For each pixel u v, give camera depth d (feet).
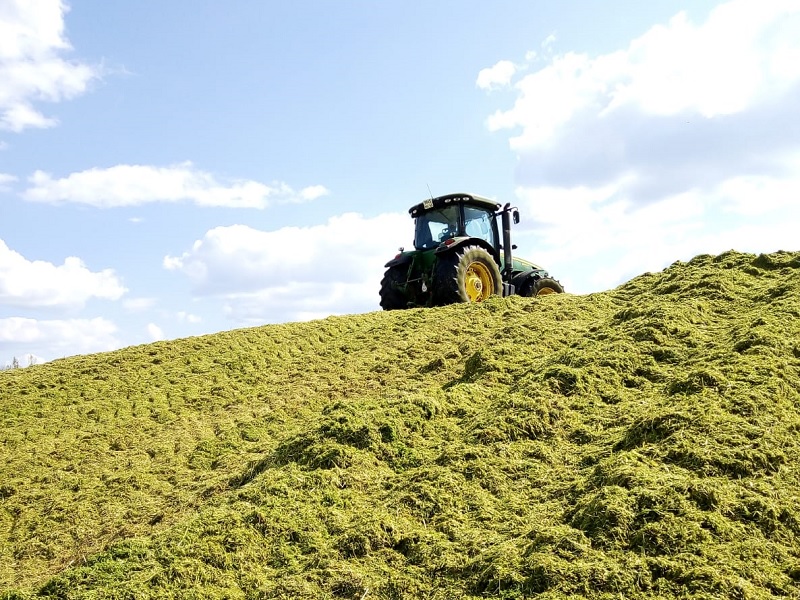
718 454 13.01
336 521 13.65
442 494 14.05
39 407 26.16
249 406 24.99
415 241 40.19
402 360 26.30
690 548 10.83
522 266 43.47
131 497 19.06
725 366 16.47
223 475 19.06
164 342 33.42
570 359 19.13
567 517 12.38
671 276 26.63
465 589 11.14
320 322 34.88
